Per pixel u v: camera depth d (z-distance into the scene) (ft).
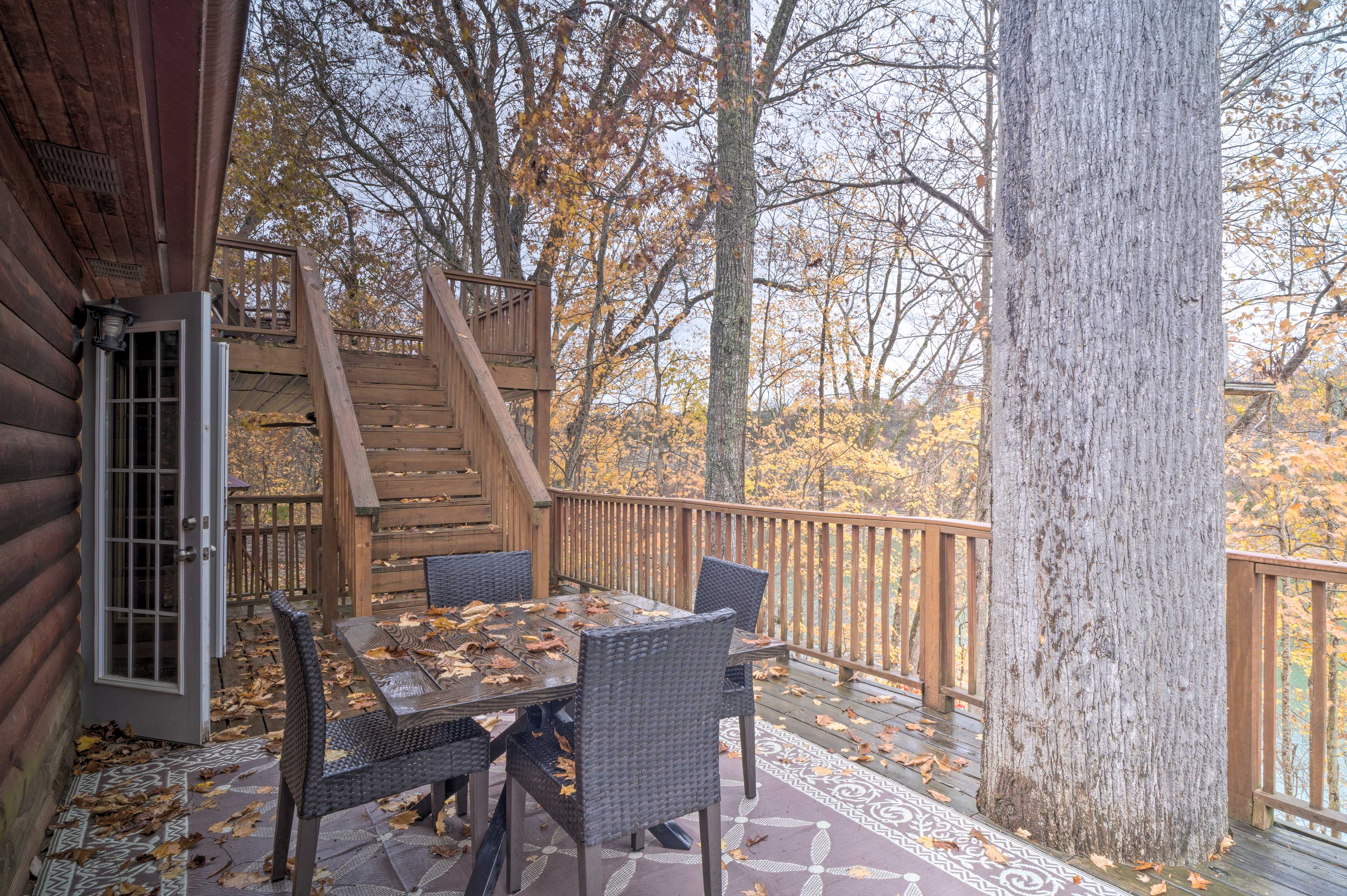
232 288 36.58
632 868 7.55
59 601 10.02
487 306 25.91
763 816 8.61
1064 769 7.79
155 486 11.31
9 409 7.39
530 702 6.41
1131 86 7.46
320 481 50.96
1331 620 21.25
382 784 6.79
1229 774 8.53
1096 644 7.61
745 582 9.39
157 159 7.68
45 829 8.07
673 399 49.83
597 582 21.39
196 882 7.23
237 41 5.26
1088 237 7.61
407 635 8.21
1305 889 7.07
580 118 32.04
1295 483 22.95
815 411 46.52
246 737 11.12
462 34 32.63
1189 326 7.50
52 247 9.42
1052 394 7.86
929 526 11.99
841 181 31.81
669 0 35.12
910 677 12.39
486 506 18.25
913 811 8.71
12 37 5.32
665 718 6.20
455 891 7.13
